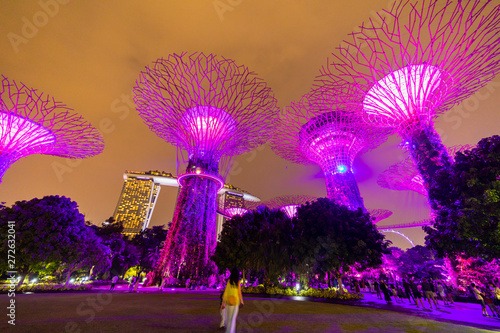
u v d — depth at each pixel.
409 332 8.20
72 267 27.03
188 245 37.56
